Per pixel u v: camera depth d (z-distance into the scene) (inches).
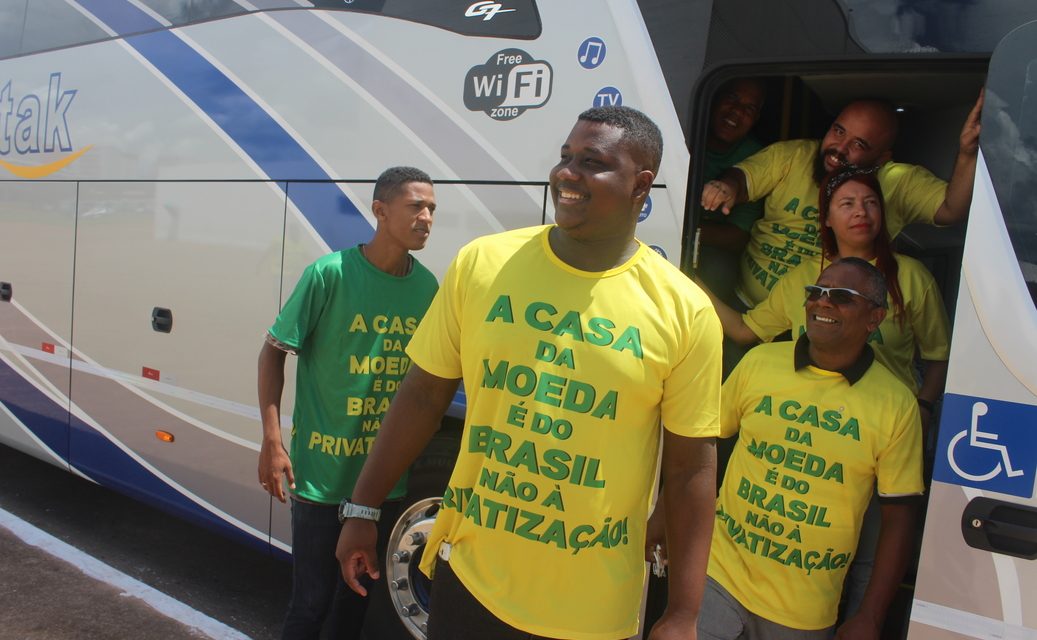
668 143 107.7
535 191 119.2
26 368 203.2
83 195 186.9
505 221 121.8
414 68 132.8
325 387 114.7
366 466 82.3
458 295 75.2
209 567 178.5
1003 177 87.4
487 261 74.0
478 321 72.2
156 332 171.0
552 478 69.3
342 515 85.9
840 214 108.3
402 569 136.0
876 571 96.3
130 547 186.4
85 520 200.7
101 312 183.0
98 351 183.9
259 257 152.5
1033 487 84.4
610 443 69.7
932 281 111.2
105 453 185.0
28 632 143.3
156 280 170.9
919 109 125.6
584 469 69.4
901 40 96.7
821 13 100.4
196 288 163.2
